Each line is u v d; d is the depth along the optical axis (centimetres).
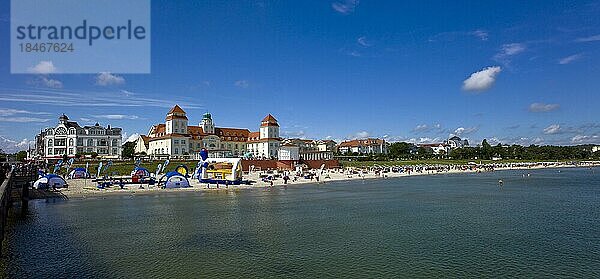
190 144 18362
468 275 2691
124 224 4359
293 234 3888
